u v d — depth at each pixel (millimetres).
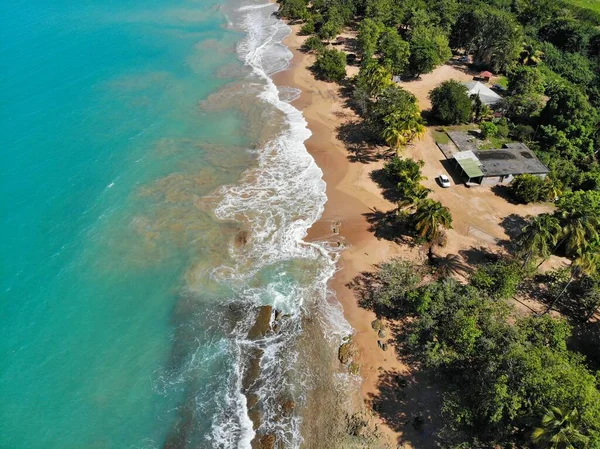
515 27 107688
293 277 60562
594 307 53656
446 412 44375
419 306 51250
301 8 144000
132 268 61844
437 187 74562
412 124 75500
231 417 46000
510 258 61531
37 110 92250
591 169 75938
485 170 73625
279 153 84500
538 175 74250
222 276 60875
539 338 45781
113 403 47688
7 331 54188
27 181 74875
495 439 40781
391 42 109938
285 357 51188
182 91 103750
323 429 44469
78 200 72062
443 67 113875
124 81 105938
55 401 47781
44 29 130000
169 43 127250
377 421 44750
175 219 69438
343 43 128000
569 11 129250
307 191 75375
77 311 56500
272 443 43594
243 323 55000
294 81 109250
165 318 55906
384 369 49406
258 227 68375
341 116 95500
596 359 50156
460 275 59656
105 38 127438
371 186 76312
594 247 52250
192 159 82438
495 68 108688
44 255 63188
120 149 83562
